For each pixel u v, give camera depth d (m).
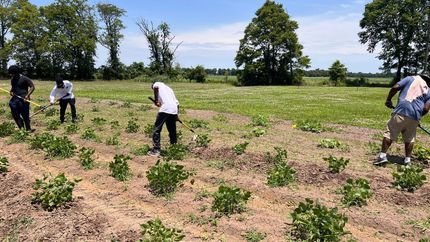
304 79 78.94
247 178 7.95
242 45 71.69
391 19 64.69
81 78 80.25
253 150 9.93
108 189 7.60
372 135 12.93
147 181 7.86
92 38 79.25
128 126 13.02
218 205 6.34
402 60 65.88
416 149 9.77
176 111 10.04
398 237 5.59
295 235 5.54
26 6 74.44
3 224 6.43
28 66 76.56
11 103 12.86
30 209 6.66
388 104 8.78
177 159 9.48
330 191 7.24
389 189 7.19
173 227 5.93
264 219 6.06
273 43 69.31
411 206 6.56
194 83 70.56
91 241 5.60
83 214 6.37
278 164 8.28
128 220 6.12
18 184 7.83
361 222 6.02
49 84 52.59
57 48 75.50
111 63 82.75
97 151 10.51
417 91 8.34
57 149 9.86
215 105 22.70
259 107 21.88
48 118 16.05
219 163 9.06
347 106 23.00
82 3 78.44
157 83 10.11
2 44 74.81
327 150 10.32
